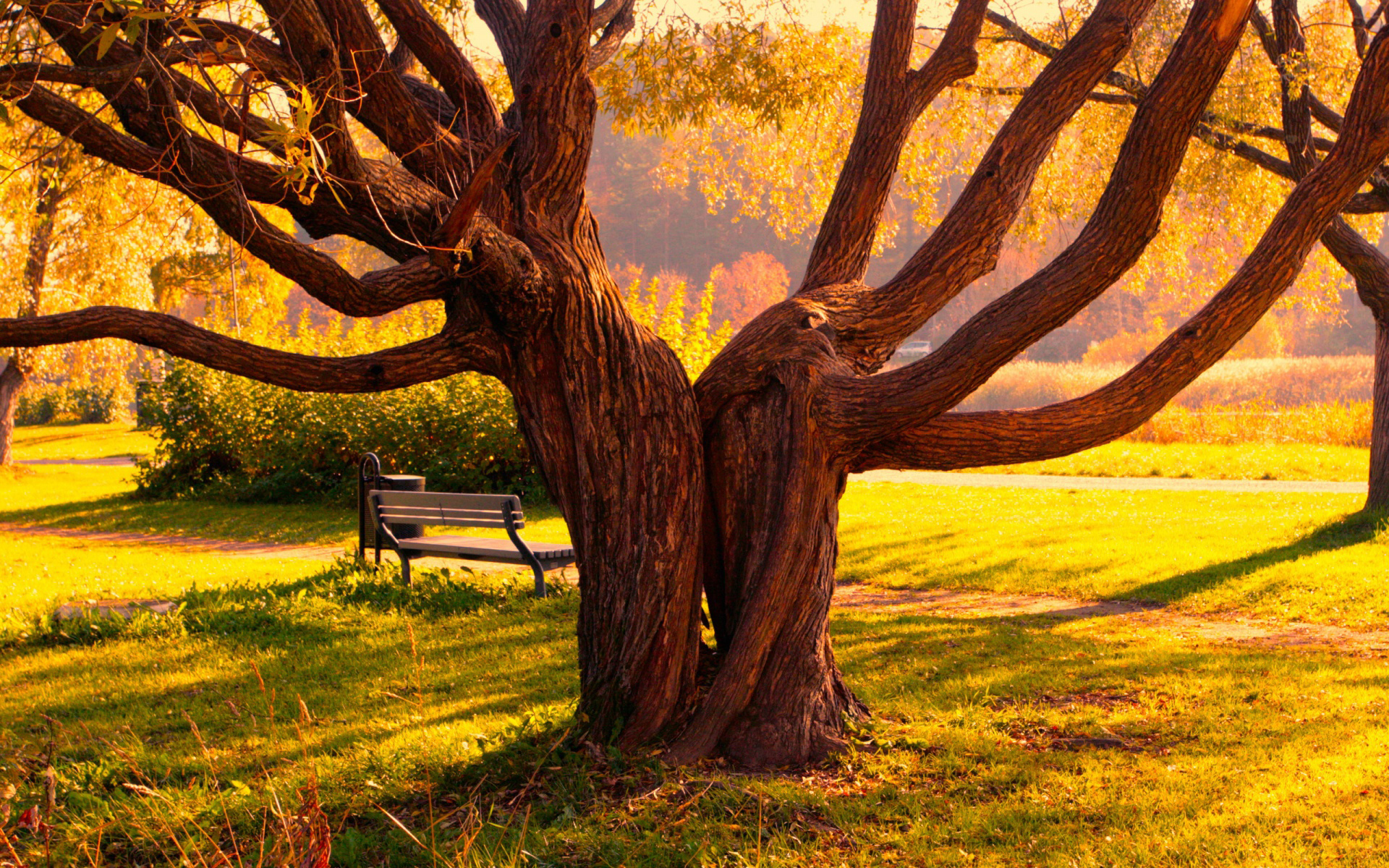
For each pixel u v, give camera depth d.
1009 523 13.44
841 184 5.64
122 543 15.34
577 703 5.56
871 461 4.90
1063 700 5.92
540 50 4.75
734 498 4.97
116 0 2.53
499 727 5.46
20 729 6.02
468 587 9.66
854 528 13.67
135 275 24.84
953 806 4.16
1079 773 4.57
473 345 4.81
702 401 5.07
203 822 4.23
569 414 4.88
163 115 3.89
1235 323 4.46
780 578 4.68
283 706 6.38
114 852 4.04
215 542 15.28
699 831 3.90
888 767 4.61
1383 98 4.21
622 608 4.81
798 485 4.69
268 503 19.03
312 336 21.47
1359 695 5.86
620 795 4.29
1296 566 10.27
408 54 6.09
